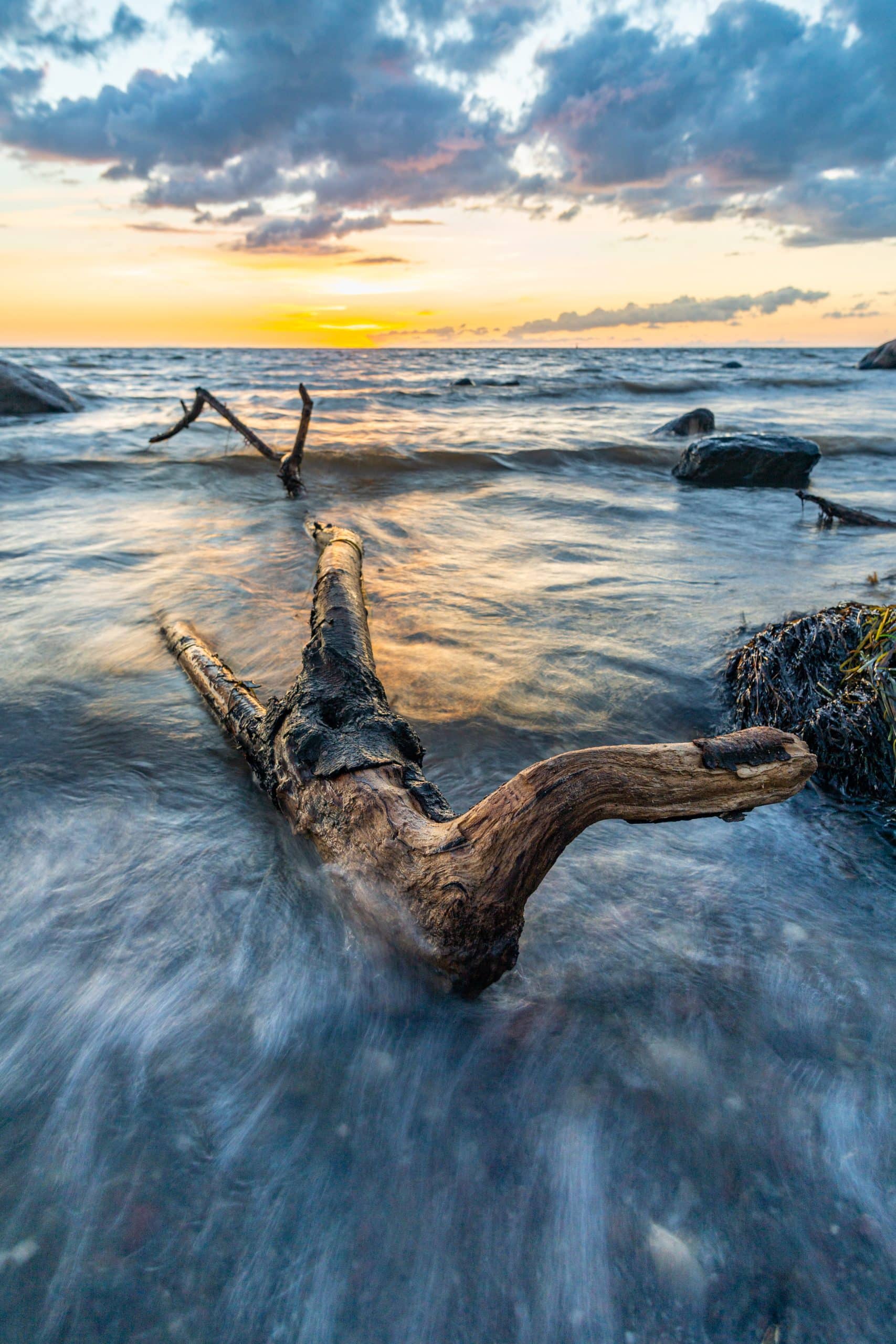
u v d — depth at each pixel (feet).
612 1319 4.18
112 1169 4.89
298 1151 5.06
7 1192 4.71
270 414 56.08
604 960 6.81
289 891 7.59
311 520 24.61
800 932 7.18
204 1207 4.68
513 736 11.07
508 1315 4.20
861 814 9.27
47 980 6.38
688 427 45.91
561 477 34.50
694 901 7.63
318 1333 4.09
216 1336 4.06
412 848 6.61
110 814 8.86
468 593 17.46
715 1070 5.71
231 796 9.34
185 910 7.27
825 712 10.12
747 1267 4.42
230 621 15.14
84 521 23.86
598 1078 5.65
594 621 15.61
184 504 27.04
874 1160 5.04
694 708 12.16
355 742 8.13
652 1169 4.99
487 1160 5.04
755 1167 5.00
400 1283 4.34
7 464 30.94
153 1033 5.94
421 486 31.63
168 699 11.89
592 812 6.08
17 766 9.73
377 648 14.12
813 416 58.54
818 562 19.88
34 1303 4.15
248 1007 6.22
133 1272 4.33
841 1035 6.02
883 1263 4.42
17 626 14.56
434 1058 5.82
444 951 6.15
